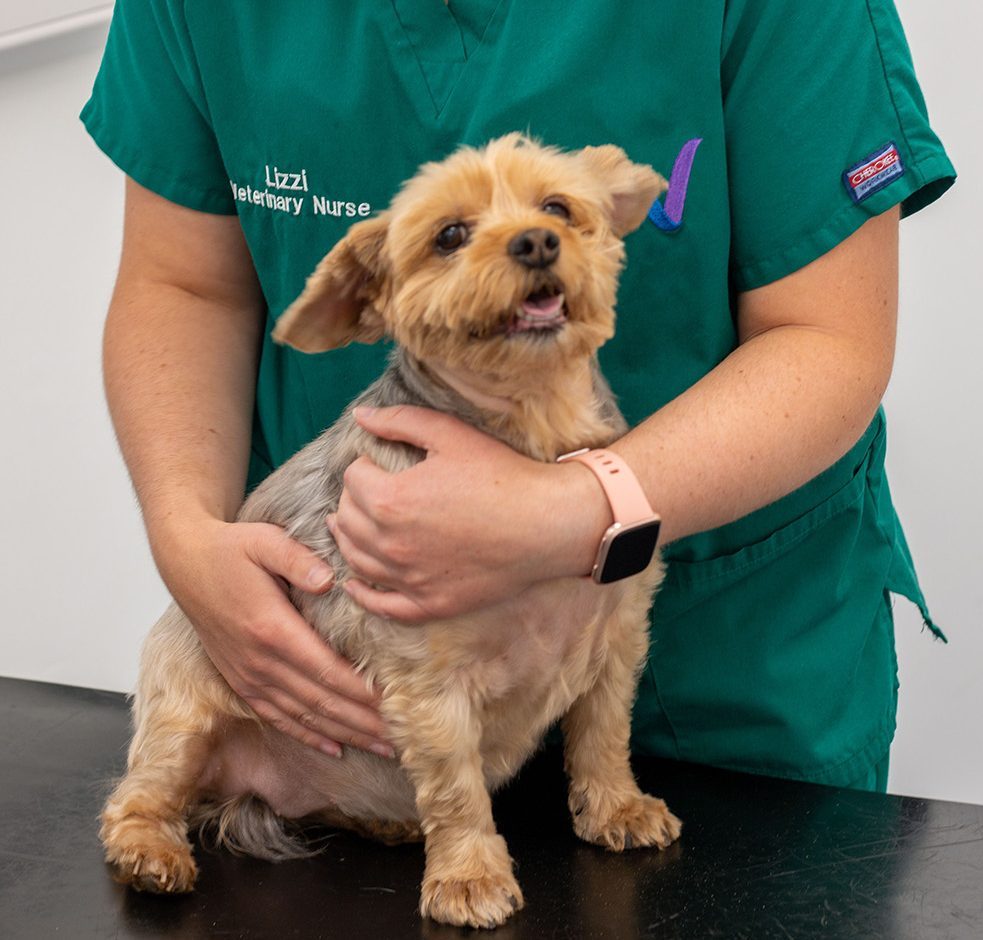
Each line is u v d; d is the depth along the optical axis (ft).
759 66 5.22
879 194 5.09
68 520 10.74
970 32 8.01
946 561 8.86
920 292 8.52
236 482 6.00
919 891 4.72
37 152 9.75
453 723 5.02
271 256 6.02
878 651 6.46
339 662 5.08
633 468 4.55
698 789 5.78
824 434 4.84
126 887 5.14
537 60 5.38
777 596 6.15
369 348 6.07
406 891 5.08
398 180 5.66
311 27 5.64
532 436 4.88
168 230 6.21
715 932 4.52
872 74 5.16
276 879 5.25
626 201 5.08
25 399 10.49
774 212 5.23
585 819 5.40
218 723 5.80
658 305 5.57
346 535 4.78
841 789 5.72
